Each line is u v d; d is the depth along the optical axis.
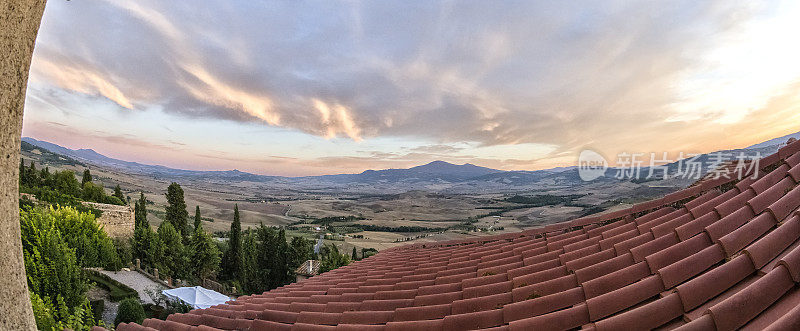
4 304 2.41
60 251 14.20
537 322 3.44
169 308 26.19
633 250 4.41
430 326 4.05
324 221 166.75
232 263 45.09
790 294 2.32
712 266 3.37
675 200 6.40
